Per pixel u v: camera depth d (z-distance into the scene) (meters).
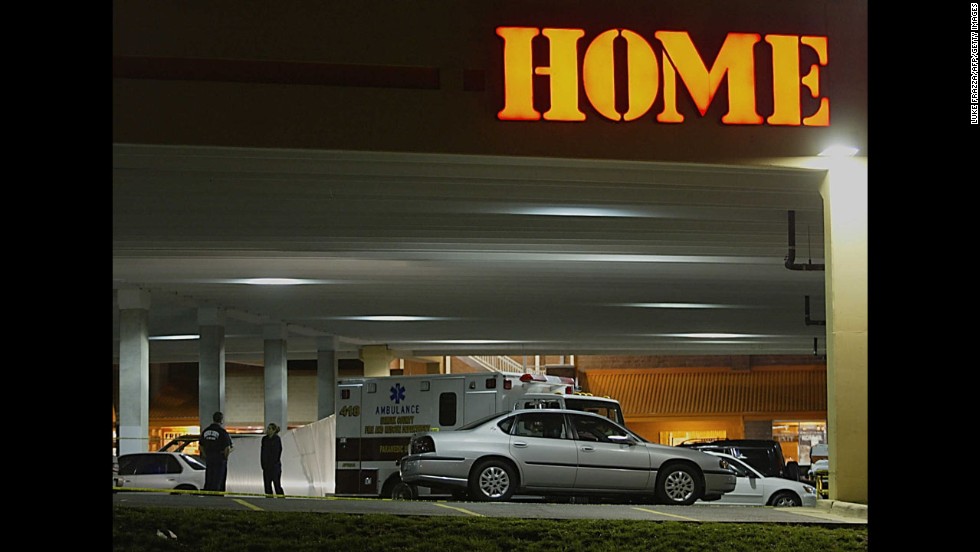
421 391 27.03
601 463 20.52
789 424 72.44
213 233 27.86
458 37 18.88
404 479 20.89
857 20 19.97
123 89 18.20
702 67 19.39
